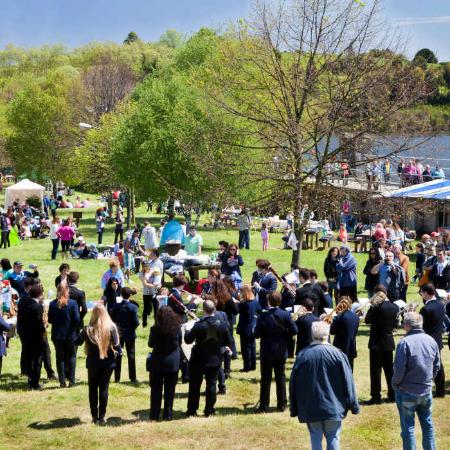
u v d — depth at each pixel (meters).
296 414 8.20
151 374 11.07
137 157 39.56
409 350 8.80
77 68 110.62
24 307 12.80
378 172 28.81
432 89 23.05
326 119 21.77
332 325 11.99
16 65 120.38
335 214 22.56
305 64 23.12
